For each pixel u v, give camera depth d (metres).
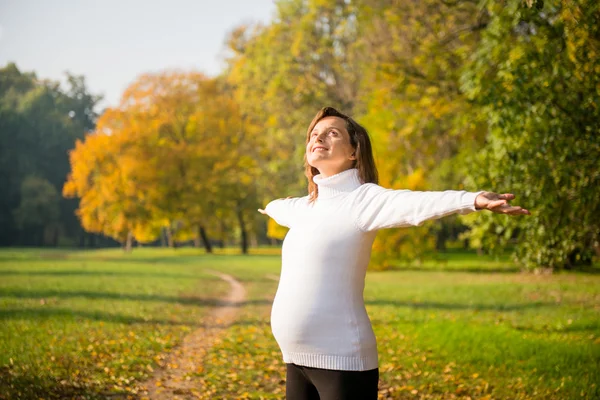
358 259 2.69
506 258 36.78
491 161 8.58
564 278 22.11
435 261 27.23
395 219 2.54
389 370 7.92
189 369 7.95
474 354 8.53
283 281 2.82
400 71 18.50
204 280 24.36
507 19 9.03
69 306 13.22
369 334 2.69
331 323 2.63
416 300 16.56
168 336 10.30
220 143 52.50
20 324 10.16
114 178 49.19
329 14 32.56
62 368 7.09
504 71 8.19
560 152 7.71
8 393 5.68
